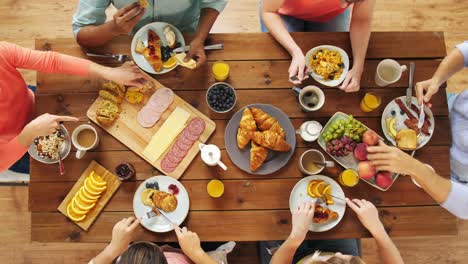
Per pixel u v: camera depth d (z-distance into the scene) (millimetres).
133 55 1795
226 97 1711
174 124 1754
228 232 1701
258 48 1853
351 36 1848
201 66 1821
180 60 1784
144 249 1449
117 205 1702
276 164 1735
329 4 1985
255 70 1831
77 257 2525
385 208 1748
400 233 1742
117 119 1758
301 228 1631
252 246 2535
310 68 1822
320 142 1763
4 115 1740
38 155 1713
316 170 1737
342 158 1761
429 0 2949
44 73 1782
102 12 1849
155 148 1731
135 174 1727
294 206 1711
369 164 1682
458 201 1631
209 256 1688
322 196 1716
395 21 2934
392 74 1839
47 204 1696
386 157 1638
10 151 1650
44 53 1707
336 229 1720
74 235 1684
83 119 1761
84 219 1679
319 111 1812
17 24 2814
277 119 1772
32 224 1686
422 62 1868
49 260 2518
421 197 1755
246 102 1804
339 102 1822
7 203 2580
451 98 2090
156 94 1779
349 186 1744
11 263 2508
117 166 1688
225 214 1710
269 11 1918
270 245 1994
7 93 1717
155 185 1699
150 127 1755
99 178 1703
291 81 1772
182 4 1933
